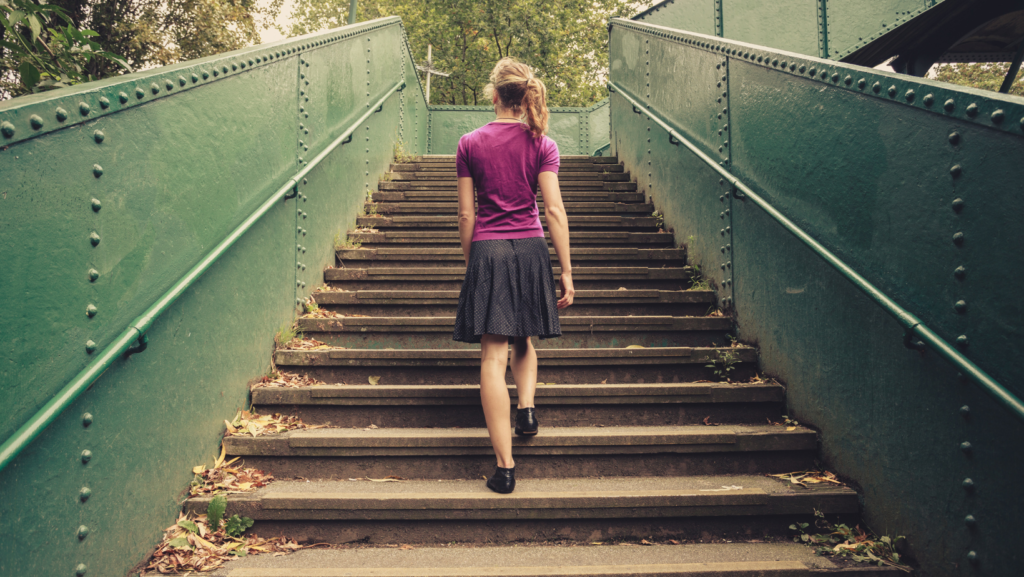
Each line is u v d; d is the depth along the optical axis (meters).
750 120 3.08
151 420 1.95
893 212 1.92
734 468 2.42
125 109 1.83
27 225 1.44
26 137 1.44
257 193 2.82
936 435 1.76
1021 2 5.53
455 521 2.11
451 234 4.40
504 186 2.28
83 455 1.63
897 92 1.90
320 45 3.85
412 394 2.64
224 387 2.47
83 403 1.63
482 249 2.24
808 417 2.50
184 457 2.15
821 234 2.36
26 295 1.43
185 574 1.81
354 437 2.38
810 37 6.00
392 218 4.75
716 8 6.17
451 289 3.86
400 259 4.14
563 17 19.39
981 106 1.56
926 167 1.77
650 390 2.67
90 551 1.65
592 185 5.70
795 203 2.58
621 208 5.04
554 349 2.96
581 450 2.39
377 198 5.37
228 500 2.08
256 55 2.83
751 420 2.69
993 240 1.53
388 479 2.35
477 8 18.31
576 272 3.86
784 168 2.69
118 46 10.35
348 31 4.53
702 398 2.68
